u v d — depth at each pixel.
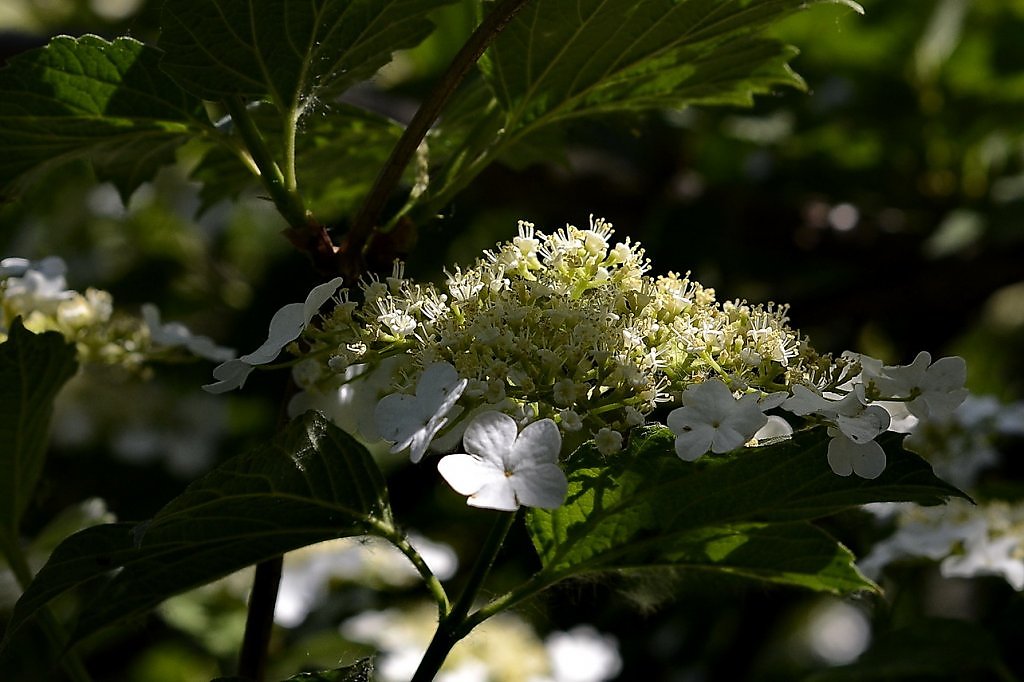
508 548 1.01
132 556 0.58
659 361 0.59
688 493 0.59
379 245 0.62
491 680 0.83
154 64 0.62
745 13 0.63
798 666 1.12
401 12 0.61
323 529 0.59
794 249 1.09
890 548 0.72
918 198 1.12
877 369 0.58
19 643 0.75
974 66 1.07
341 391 0.62
